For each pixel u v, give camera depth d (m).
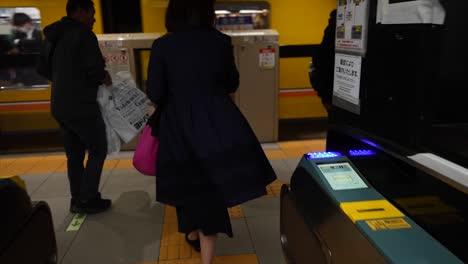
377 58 1.54
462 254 1.14
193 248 2.79
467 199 1.11
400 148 1.40
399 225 1.31
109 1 5.47
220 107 2.19
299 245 1.87
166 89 2.22
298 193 1.87
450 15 1.26
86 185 3.22
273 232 2.99
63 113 2.99
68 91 2.96
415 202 1.34
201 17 2.17
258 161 2.26
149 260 2.68
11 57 5.50
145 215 3.30
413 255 1.16
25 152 5.07
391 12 1.41
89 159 3.20
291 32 5.81
